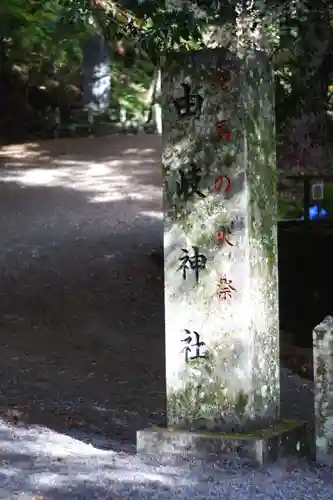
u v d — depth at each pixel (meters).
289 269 10.93
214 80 6.24
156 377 9.20
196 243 6.35
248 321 6.24
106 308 12.00
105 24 8.32
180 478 5.86
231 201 6.24
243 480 5.81
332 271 10.63
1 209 17.48
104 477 5.86
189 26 7.16
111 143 23.80
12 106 25.05
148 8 7.38
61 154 22.55
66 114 25.86
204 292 6.35
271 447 6.16
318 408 6.31
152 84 26.80
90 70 25.77
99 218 16.78
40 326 11.12
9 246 14.92
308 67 9.54
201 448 6.23
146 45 7.48
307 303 10.77
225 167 6.25
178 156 6.38
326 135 11.29
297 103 10.22
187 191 6.36
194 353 6.40
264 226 6.42
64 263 13.99
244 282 6.22
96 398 8.34
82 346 10.35
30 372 9.20
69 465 6.14
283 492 5.62
